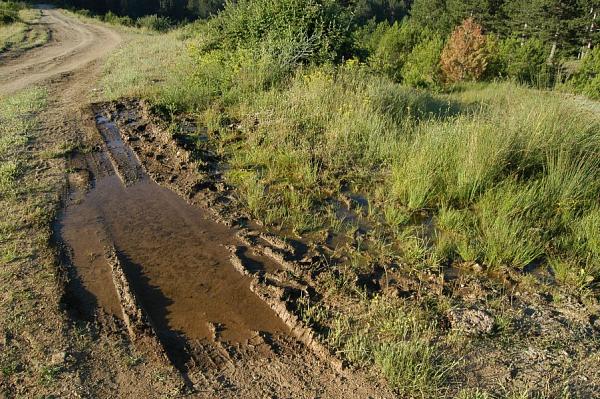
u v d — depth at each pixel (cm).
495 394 315
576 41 2811
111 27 3056
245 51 1037
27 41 2167
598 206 526
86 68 1455
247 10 1152
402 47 2478
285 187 602
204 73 1029
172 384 327
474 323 375
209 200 572
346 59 1086
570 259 457
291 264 452
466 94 1496
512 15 3469
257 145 714
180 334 376
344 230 515
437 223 523
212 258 469
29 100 989
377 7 6012
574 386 321
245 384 329
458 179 566
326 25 1084
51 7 3969
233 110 860
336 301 403
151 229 515
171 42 1906
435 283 428
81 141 751
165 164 673
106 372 334
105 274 440
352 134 713
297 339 372
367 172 631
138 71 1252
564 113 660
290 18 1077
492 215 509
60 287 414
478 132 608
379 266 453
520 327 375
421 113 818
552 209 525
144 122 837
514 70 1909
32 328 367
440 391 317
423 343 352
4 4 3359
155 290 424
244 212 549
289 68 986
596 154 588
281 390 324
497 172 569
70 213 543
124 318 388
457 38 2019
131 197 584
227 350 360
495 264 452
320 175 629
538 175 575
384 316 383
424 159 591
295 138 719
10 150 699
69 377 327
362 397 317
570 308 397
